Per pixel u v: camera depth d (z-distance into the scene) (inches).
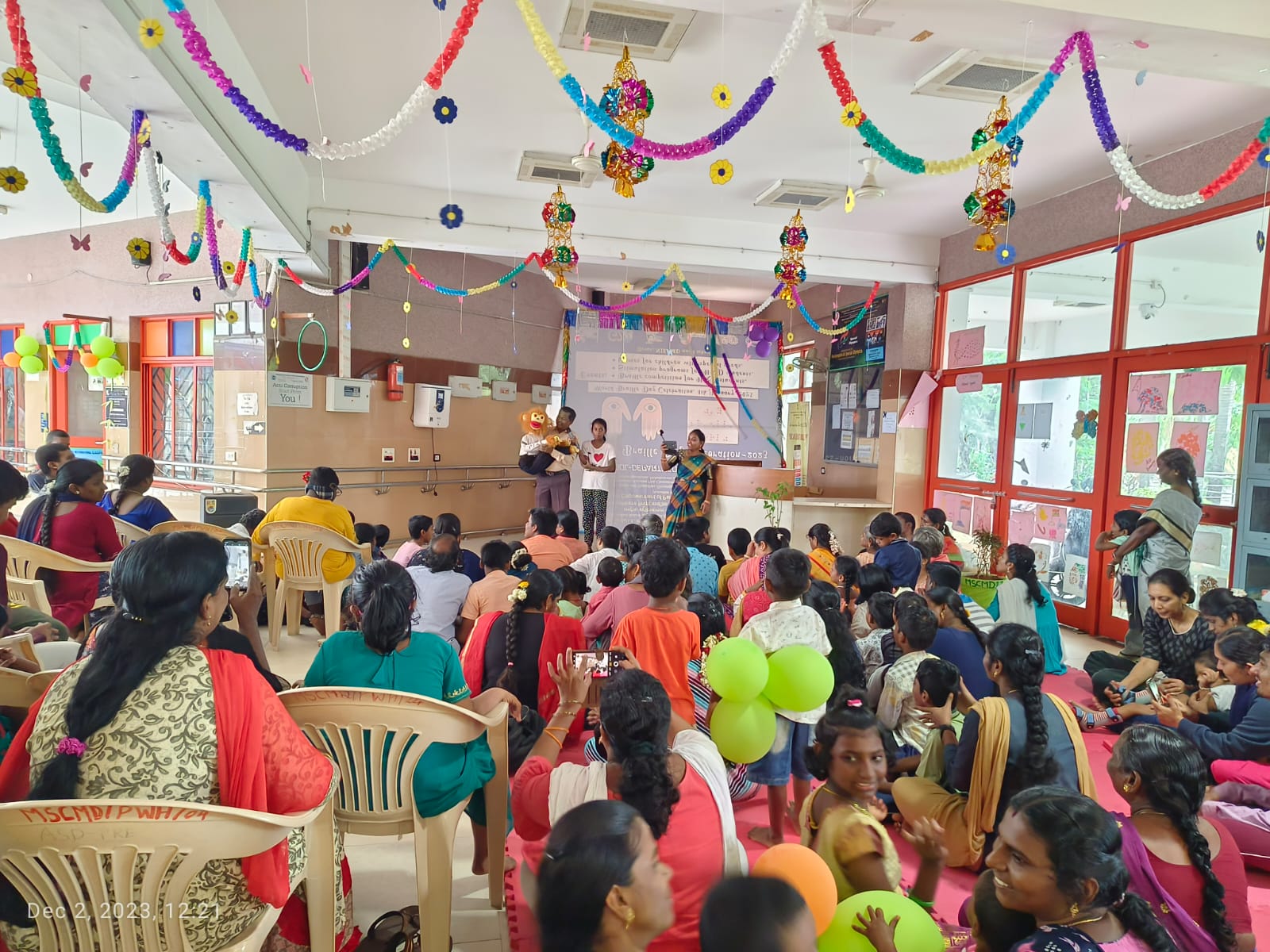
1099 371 208.5
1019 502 236.8
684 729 69.7
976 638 110.5
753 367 335.9
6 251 325.7
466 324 326.6
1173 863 53.7
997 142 113.3
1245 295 169.5
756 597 113.3
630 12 126.0
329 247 264.1
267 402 248.5
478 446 336.2
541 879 33.5
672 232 253.9
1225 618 116.5
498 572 133.1
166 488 285.3
